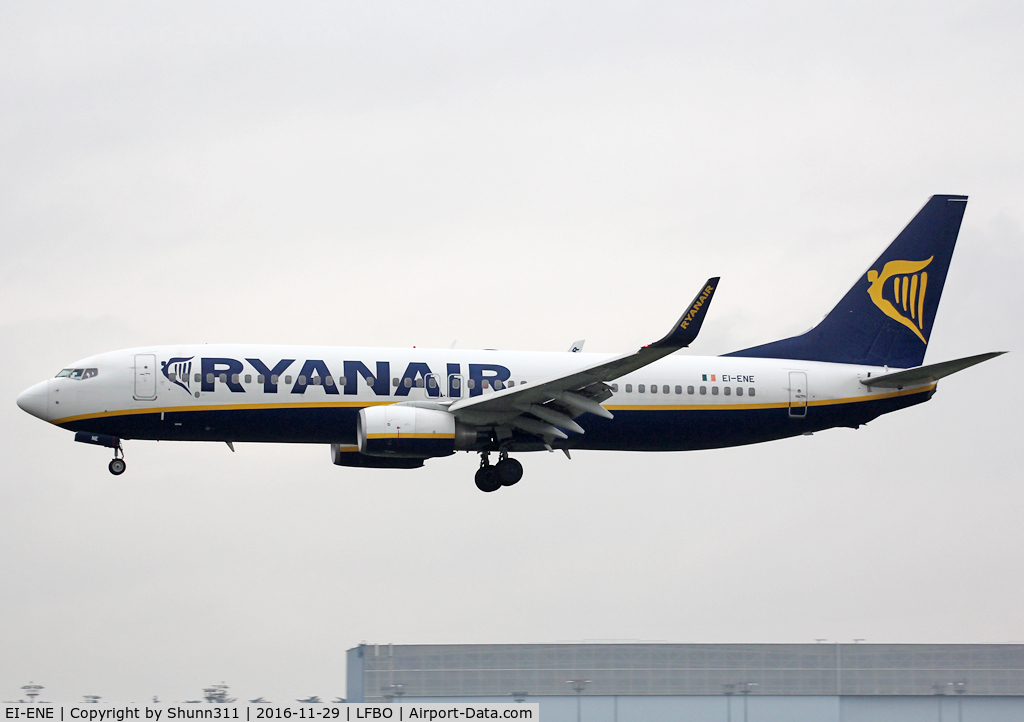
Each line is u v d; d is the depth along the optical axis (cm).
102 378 14200
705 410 15550
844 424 16262
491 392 14775
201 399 14225
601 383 14100
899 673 12406
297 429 14512
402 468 16162
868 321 16700
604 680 12262
